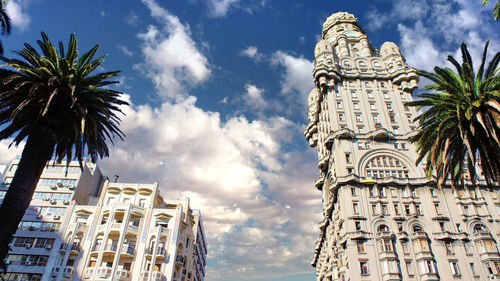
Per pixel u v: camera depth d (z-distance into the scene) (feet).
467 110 78.38
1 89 77.41
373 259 171.53
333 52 264.11
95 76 85.61
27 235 178.70
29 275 165.48
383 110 232.53
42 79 79.05
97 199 212.02
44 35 84.38
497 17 67.82
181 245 191.21
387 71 254.47
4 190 195.83
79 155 86.84
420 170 202.69
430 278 162.71
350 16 314.14
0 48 76.02
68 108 79.56
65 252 169.99
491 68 83.30
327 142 223.71
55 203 192.65
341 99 238.48
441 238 175.42
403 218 184.75
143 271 166.50
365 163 207.00
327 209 231.30
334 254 213.66
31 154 73.61
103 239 173.58
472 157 76.79
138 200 200.64
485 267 168.25
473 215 184.96
